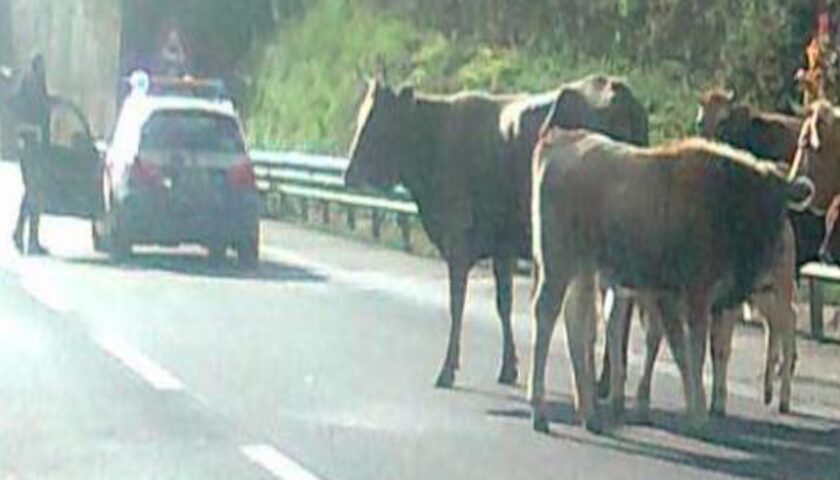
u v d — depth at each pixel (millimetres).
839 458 14234
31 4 68812
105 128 58281
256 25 52125
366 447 14258
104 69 59094
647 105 34469
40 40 67188
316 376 17703
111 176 28609
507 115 17094
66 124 40625
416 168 17516
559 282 15148
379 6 47312
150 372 17750
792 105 32281
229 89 51438
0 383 17016
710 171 14648
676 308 14938
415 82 41562
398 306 23609
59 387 16844
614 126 16516
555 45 40344
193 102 28609
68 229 34906
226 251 29984
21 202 30375
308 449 14133
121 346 19453
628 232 14758
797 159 20250
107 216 28906
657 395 17156
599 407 15602
